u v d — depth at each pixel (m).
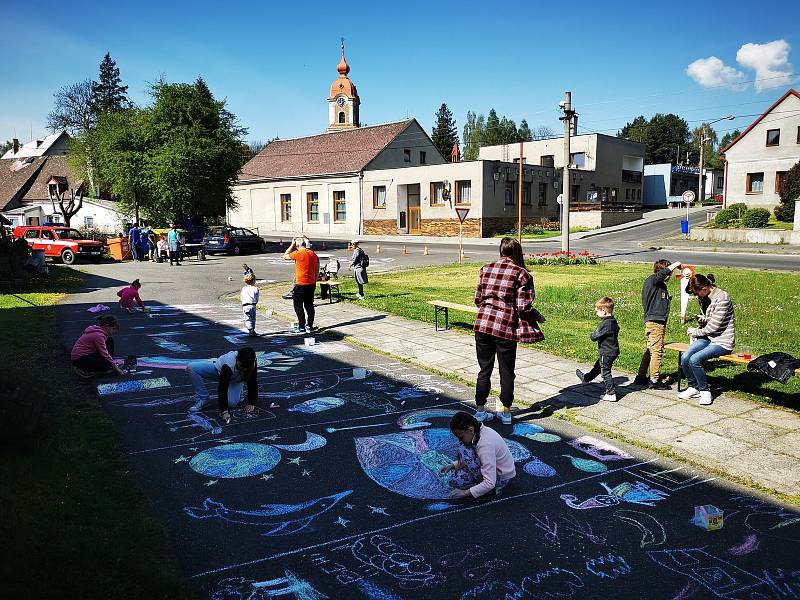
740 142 42.94
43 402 4.79
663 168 63.28
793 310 12.30
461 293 16.22
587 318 12.12
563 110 24.00
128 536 3.81
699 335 6.55
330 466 5.21
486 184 41.22
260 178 53.22
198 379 6.47
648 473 5.11
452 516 4.38
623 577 3.65
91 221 43.59
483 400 6.34
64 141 59.00
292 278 20.09
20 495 3.88
